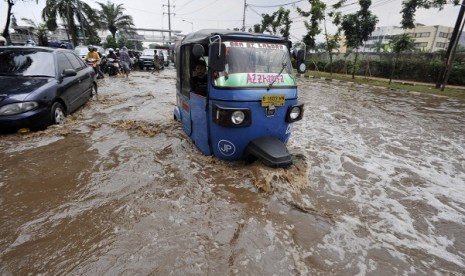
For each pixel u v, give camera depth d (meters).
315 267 2.43
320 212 3.22
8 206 3.16
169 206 3.22
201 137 4.43
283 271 2.36
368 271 2.42
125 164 4.30
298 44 4.48
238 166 4.14
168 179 3.86
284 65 4.14
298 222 3.03
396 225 3.11
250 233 2.82
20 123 5.09
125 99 9.41
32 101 5.21
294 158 4.68
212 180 3.82
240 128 3.77
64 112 6.35
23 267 2.31
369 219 3.19
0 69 6.02
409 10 18.09
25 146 4.84
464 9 16.89
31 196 3.37
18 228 2.79
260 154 3.79
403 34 18.91
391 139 6.46
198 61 4.47
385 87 17.42
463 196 3.87
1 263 2.35
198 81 4.59
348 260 2.53
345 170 4.50
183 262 2.40
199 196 3.45
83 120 6.60
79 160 4.40
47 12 32.44
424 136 6.83
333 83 20.30
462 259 2.64
